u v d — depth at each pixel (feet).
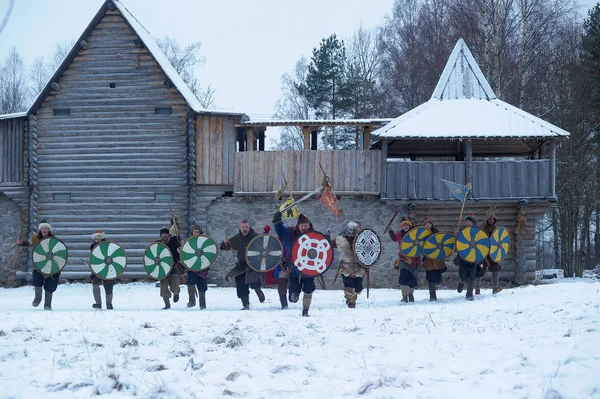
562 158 115.14
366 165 81.76
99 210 84.89
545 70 119.34
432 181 80.48
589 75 123.03
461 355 25.67
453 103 83.15
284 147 164.55
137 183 84.64
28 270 85.61
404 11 149.48
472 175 79.92
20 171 85.97
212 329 33.94
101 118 85.46
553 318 33.94
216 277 83.46
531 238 81.56
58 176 85.51
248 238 49.37
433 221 82.79
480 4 103.81
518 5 113.19
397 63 139.44
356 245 47.24
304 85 156.15
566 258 124.16
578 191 118.83
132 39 85.61
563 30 128.67
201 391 20.99
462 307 43.88
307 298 42.01
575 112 117.39
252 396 20.51
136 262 83.87
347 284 47.44
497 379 21.59
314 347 28.63
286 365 24.14
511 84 115.85
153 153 84.64
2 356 26.55
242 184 83.15
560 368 21.66
